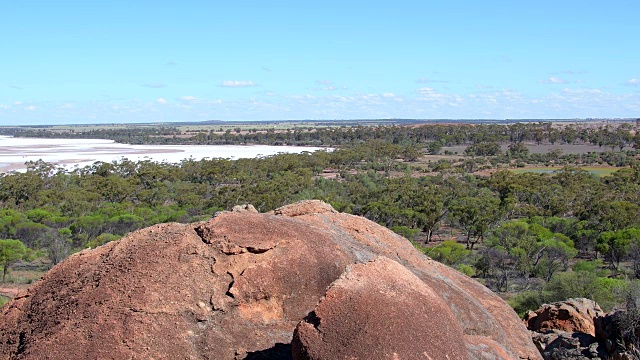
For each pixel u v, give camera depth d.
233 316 10.90
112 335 9.91
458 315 13.25
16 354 10.23
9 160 142.50
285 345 10.73
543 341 22.72
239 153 165.88
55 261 47.56
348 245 13.58
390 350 9.34
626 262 52.53
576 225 61.97
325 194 80.12
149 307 10.38
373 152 140.75
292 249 12.03
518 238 54.56
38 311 11.16
